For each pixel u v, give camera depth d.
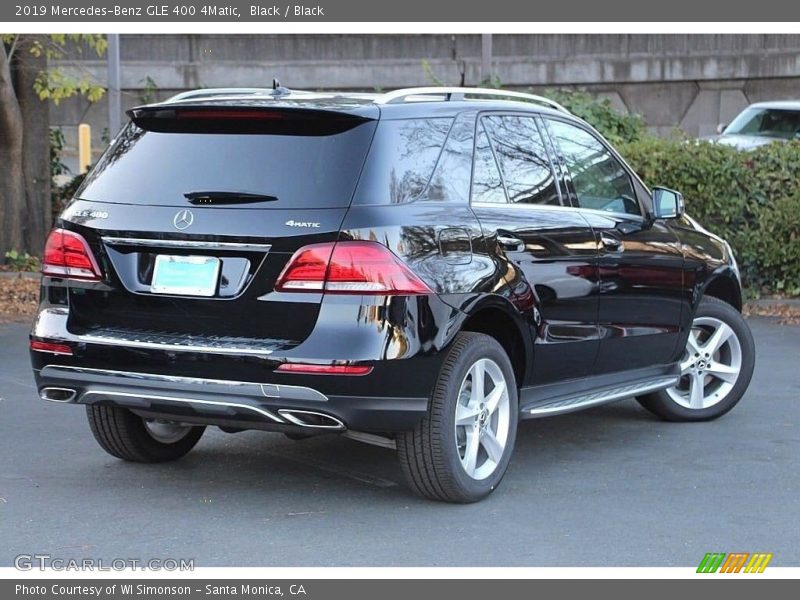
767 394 9.49
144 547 5.64
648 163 14.25
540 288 6.66
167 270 5.93
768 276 14.27
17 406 8.67
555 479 6.91
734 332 8.50
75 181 16.30
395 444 6.15
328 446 7.67
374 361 5.66
